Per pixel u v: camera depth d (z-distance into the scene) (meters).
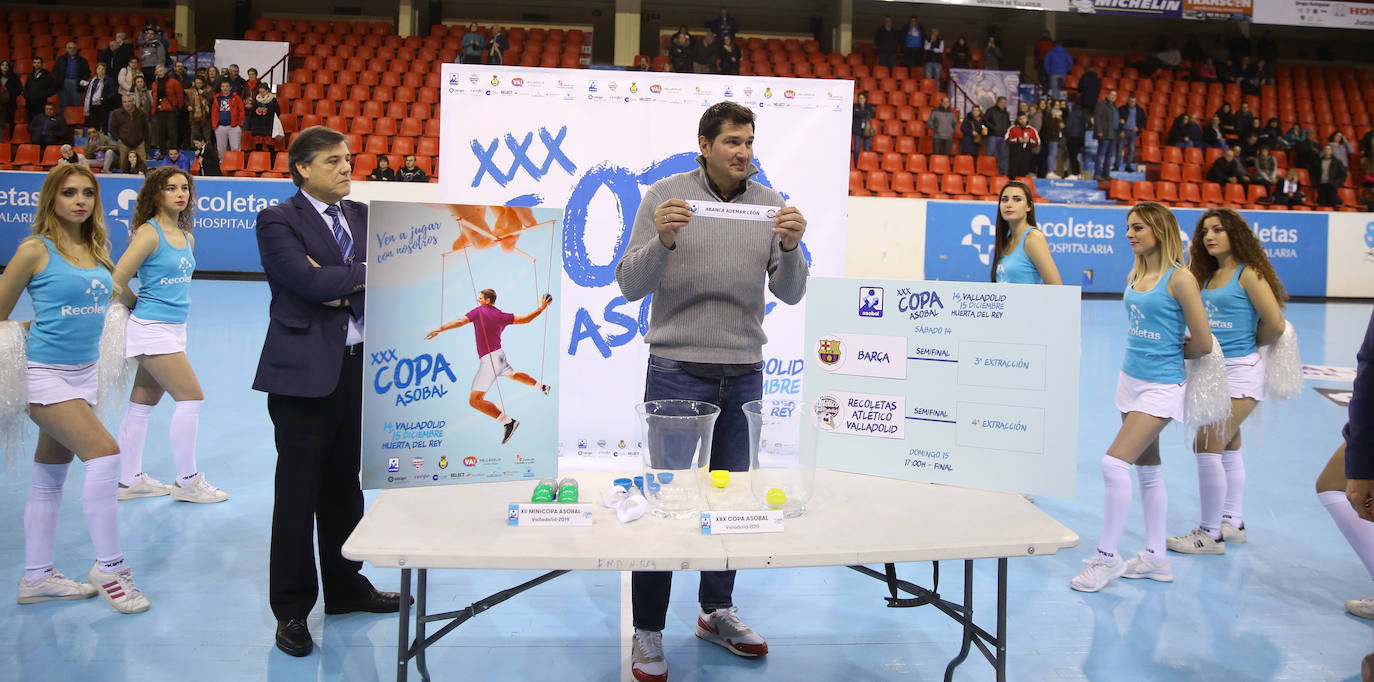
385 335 1.83
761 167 3.66
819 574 3.12
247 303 9.02
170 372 3.52
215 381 5.82
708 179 2.37
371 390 1.83
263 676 2.31
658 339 2.38
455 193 3.54
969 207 11.54
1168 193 12.49
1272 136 13.46
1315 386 6.45
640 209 2.42
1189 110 15.02
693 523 1.86
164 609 2.69
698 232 2.32
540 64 14.98
